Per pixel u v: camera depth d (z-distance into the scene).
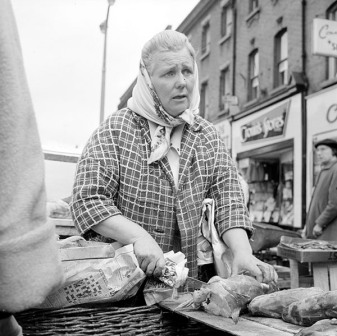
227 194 1.64
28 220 0.66
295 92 7.52
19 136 0.67
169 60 1.51
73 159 2.81
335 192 6.25
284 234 3.86
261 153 8.50
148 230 1.55
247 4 9.07
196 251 1.60
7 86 0.66
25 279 0.65
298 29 7.60
